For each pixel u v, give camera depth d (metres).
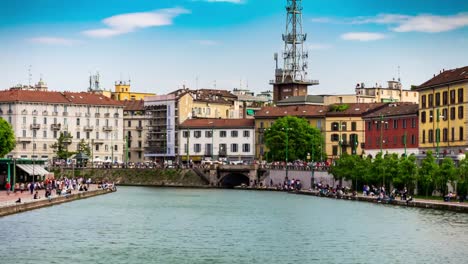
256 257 110.06
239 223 147.88
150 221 151.12
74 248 116.19
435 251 114.38
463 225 139.50
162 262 106.31
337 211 169.12
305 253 113.12
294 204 191.25
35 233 130.25
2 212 154.62
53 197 190.38
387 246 118.62
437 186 190.25
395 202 182.88
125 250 115.06
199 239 126.12
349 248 117.06
